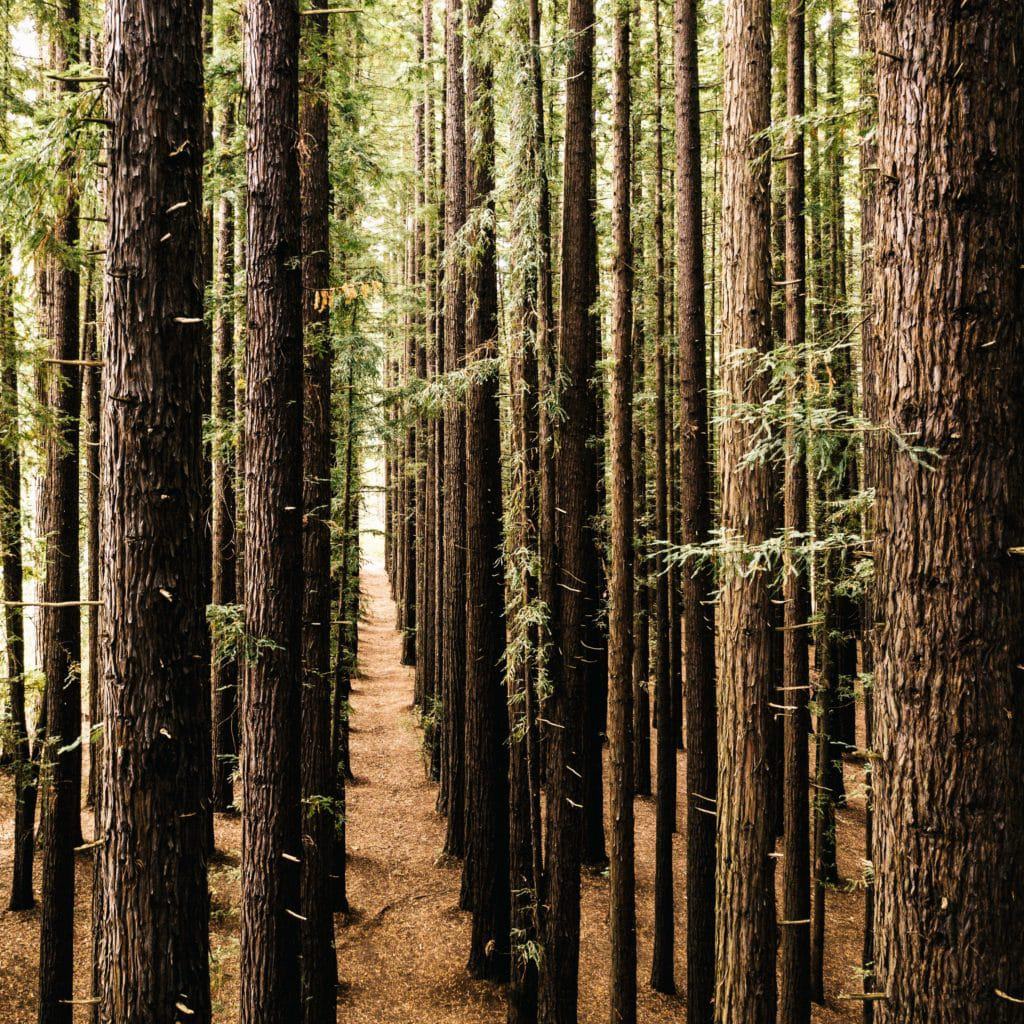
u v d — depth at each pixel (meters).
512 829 8.48
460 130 10.30
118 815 3.78
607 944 11.13
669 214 14.94
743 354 5.04
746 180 5.32
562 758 7.61
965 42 2.80
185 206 3.87
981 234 2.82
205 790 4.09
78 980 9.66
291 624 6.07
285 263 5.98
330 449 8.74
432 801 16.28
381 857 13.78
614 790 7.82
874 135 3.86
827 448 3.59
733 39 5.35
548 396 7.37
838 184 12.00
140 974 3.76
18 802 10.76
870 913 7.75
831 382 4.23
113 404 3.78
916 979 2.90
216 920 11.03
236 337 11.34
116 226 3.77
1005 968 2.80
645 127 14.27
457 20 10.06
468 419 9.88
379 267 9.91
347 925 11.54
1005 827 2.81
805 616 8.32
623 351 7.66
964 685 2.83
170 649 3.85
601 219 12.88
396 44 13.50
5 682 9.13
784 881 8.29
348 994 9.90
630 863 7.85
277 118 5.86
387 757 18.81
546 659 7.65
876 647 3.14
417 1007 9.66
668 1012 9.72
